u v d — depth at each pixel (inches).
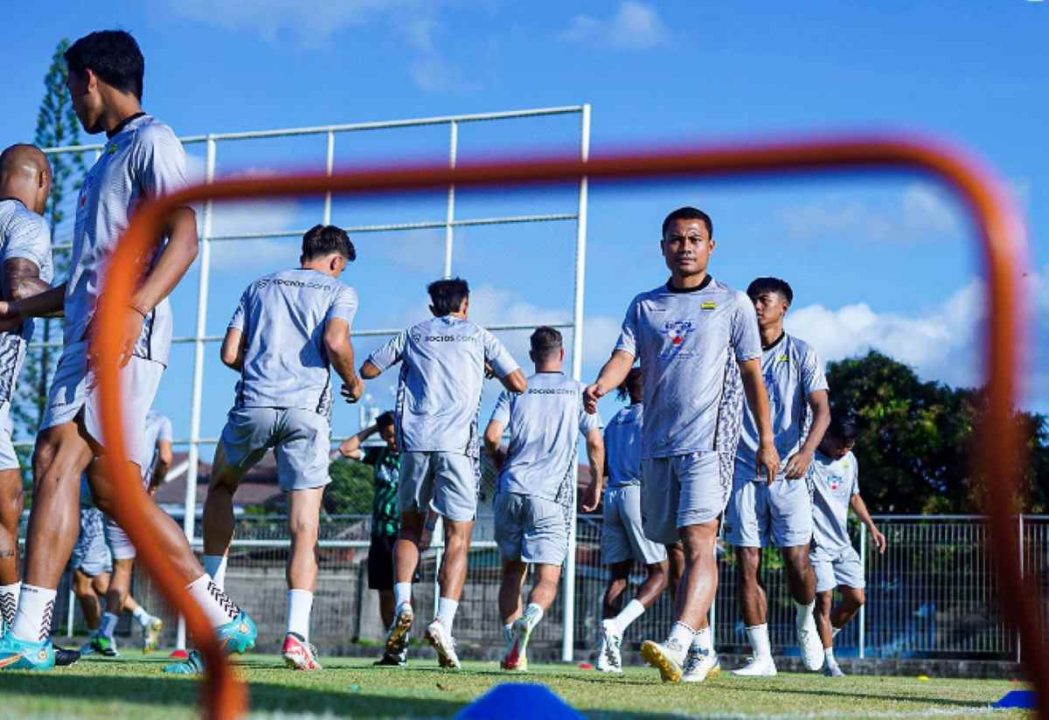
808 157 42.8
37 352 625.0
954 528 497.7
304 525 243.4
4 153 218.7
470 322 304.0
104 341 68.3
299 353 247.9
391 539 366.6
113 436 68.7
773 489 309.3
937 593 497.0
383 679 201.6
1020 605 54.2
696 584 213.9
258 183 50.3
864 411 1019.3
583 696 164.7
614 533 351.6
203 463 488.4
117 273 66.8
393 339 302.5
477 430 301.3
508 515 314.0
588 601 495.5
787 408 305.7
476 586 487.5
